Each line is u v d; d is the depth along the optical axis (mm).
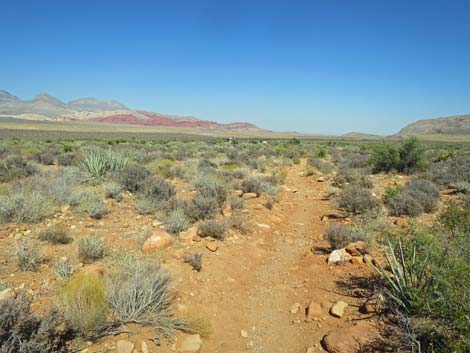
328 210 10312
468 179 13234
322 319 4324
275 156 27562
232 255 6422
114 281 4430
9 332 3012
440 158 23000
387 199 10188
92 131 121562
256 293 5164
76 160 17734
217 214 8820
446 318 3365
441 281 3543
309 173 18375
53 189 9406
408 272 4566
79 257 5598
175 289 4883
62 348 3230
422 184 11578
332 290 5047
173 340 3754
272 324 4352
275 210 10125
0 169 12711
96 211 8008
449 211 6930
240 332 4145
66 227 7152
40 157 18875
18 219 7164
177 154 23984
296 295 5082
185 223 7465
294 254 6805
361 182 13586
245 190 11984
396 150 18156
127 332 3723
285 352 3809
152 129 187000
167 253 6059
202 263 5848
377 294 4473
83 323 3545
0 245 5945
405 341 3484
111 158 13867
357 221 8227
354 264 5852
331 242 6844
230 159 22453
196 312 4363
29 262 5039
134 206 9195
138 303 4051
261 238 7629
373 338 3605
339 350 3566
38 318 3699
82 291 3799
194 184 12086
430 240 4742
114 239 6617
